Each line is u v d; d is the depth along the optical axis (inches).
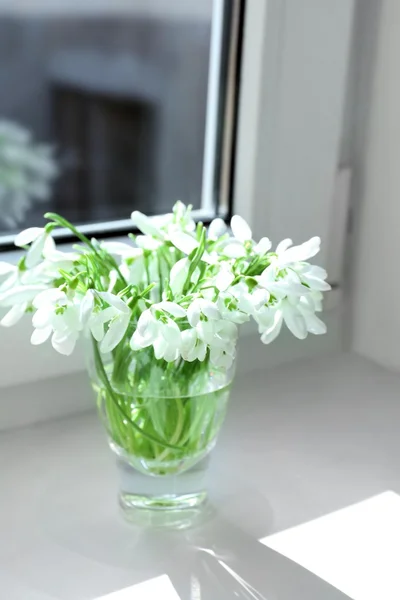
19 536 29.1
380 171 36.6
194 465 30.1
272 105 34.6
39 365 33.1
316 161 36.0
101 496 30.8
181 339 27.0
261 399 35.4
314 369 37.5
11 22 71.1
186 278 28.4
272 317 28.1
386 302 37.3
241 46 34.5
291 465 32.1
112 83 68.2
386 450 32.9
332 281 37.7
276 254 28.4
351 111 37.0
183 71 56.9
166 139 61.7
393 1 35.1
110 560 28.4
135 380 28.9
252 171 35.1
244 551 28.8
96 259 29.3
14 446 32.7
